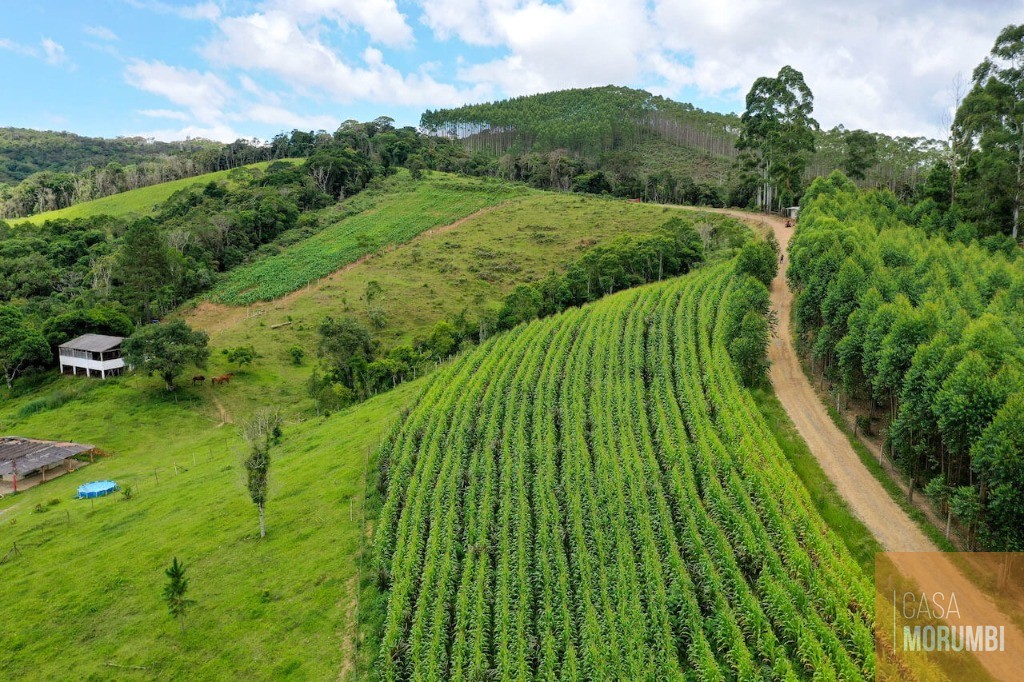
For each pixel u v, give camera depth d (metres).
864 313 50.50
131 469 68.44
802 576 32.59
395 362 82.88
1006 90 86.31
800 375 59.91
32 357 92.69
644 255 96.88
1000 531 32.66
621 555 35.75
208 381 90.44
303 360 99.00
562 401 56.31
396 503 45.19
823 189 100.44
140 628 37.59
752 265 74.75
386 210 172.50
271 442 66.19
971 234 83.75
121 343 91.12
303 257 142.25
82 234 148.50
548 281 97.62
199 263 134.00
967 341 39.94
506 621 33.03
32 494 63.91
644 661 29.41
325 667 33.69
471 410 57.34
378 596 37.59
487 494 43.50
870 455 46.31
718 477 41.66
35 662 35.84
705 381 56.09
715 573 32.81
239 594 39.56
